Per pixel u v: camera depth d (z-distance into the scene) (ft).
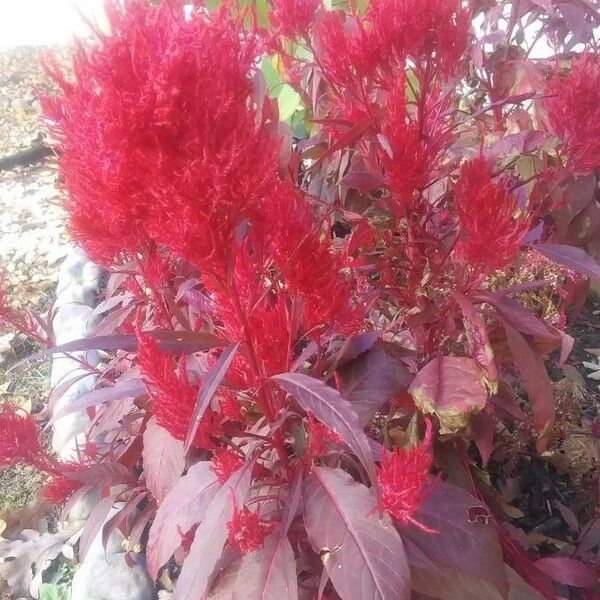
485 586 1.91
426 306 2.07
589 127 1.91
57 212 6.47
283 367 1.65
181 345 1.55
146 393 1.70
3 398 4.29
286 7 2.33
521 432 2.96
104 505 2.40
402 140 1.73
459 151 2.80
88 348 1.51
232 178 1.15
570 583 2.25
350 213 2.50
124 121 1.10
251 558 1.68
